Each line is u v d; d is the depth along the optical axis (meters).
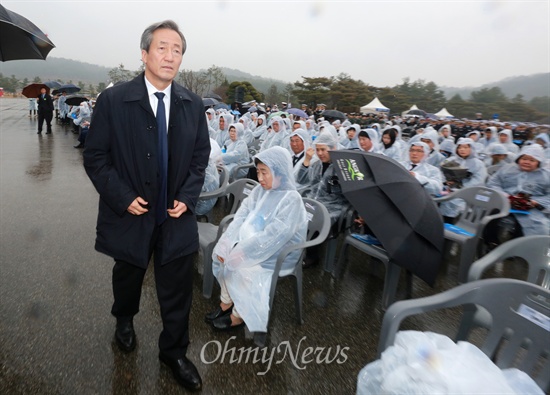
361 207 2.67
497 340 1.61
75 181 6.36
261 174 2.44
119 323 2.21
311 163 4.29
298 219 2.39
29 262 3.24
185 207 1.78
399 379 1.30
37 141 11.16
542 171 4.37
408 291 3.29
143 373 2.04
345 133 9.95
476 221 3.91
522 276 3.79
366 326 2.71
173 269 1.86
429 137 6.67
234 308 2.46
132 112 1.65
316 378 2.13
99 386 1.93
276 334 2.52
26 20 3.11
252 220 2.46
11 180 6.13
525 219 4.02
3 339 2.23
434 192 4.01
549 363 1.45
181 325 1.93
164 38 1.60
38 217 4.43
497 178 4.83
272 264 2.41
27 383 1.91
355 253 4.14
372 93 62.22
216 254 2.42
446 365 1.31
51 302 2.65
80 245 3.67
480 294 1.62
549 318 1.46
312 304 2.96
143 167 1.69
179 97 1.75
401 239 2.51
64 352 2.15
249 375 2.11
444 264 3.94
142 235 1.79
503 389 1.27
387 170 2.82
